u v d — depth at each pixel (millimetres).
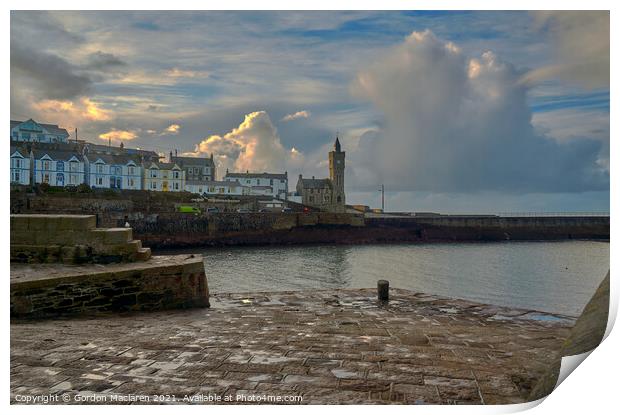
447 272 37031
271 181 112750
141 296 9531
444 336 7543
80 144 69938
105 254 10250
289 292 12484
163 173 80875
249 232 61188
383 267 39188
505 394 4902
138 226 54125
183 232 56938
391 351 6453
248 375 5320
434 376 5383
